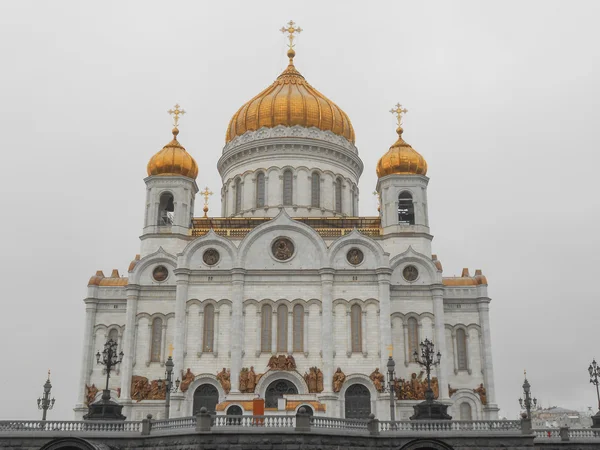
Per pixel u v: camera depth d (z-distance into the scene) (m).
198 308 77.94
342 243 79.56
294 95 94.19
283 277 78.56
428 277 80.44
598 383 68.00
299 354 76.06
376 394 74.56
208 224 85.44
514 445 51.78
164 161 85.38
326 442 48.72
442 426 53.38
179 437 48.31
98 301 83.75
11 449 49.47
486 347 81.00
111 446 49.91
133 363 77.69
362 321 77.25
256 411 60.75
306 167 91.06
